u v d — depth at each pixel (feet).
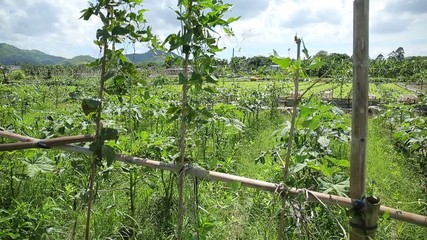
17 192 14.34
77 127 16.83
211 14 7.42
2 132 10.80
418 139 18.37
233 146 22.91
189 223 10.84
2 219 10.02
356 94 6.59
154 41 8.51
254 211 12.97
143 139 12.55
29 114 33.09
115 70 8.80
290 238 11.00
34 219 10.78
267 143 23.62
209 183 14.84
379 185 16.28
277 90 43.04
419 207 14.43
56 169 15.21
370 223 6.89
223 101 36.35
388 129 32.37
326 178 8.57
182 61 7.91
